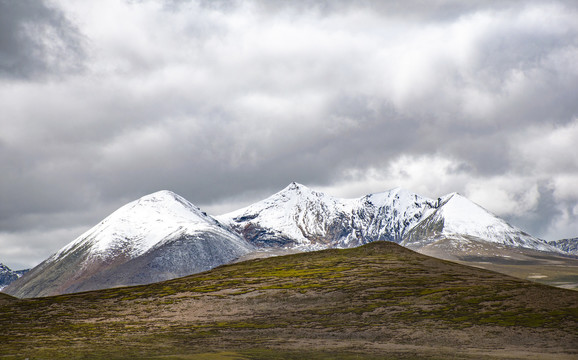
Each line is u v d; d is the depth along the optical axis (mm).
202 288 160750
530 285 129875
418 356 84500
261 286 154125
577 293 119250
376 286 141000
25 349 99062
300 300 134875
